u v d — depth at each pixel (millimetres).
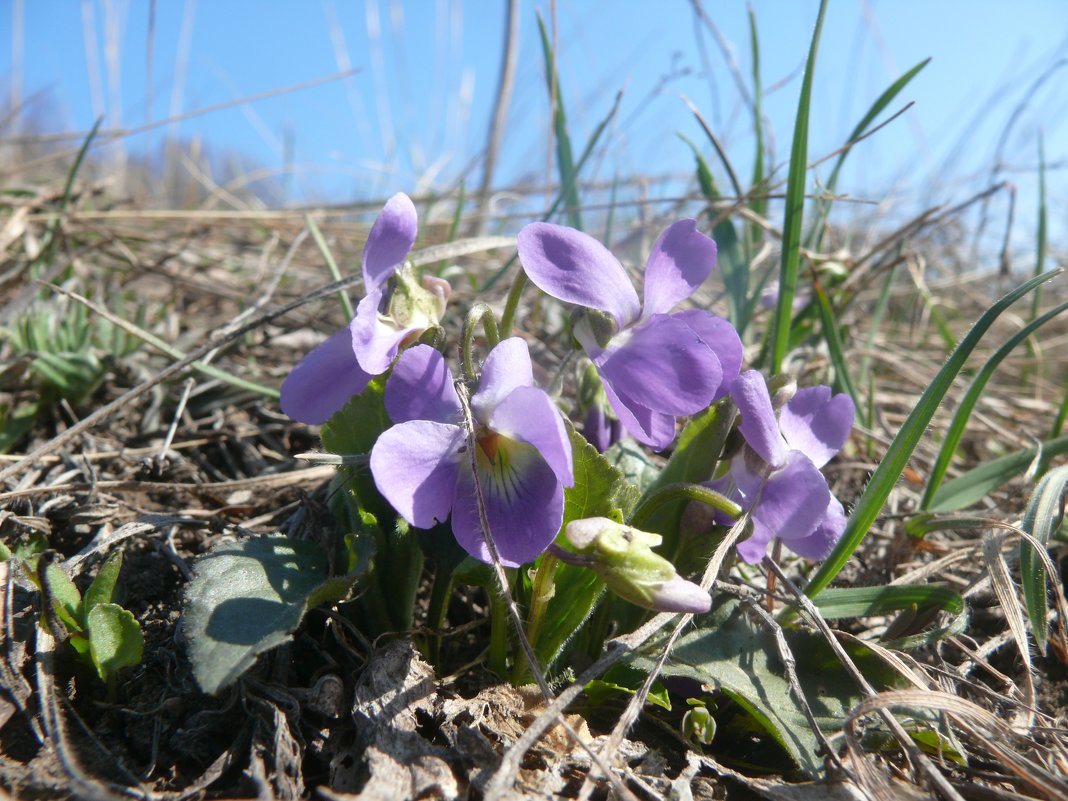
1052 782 68
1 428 121
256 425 139
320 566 84
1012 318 219
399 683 78
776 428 82
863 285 160
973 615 106
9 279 163
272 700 76
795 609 87
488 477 75
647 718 85
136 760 72
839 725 80
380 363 81
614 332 83
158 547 99
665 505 89
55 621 78
